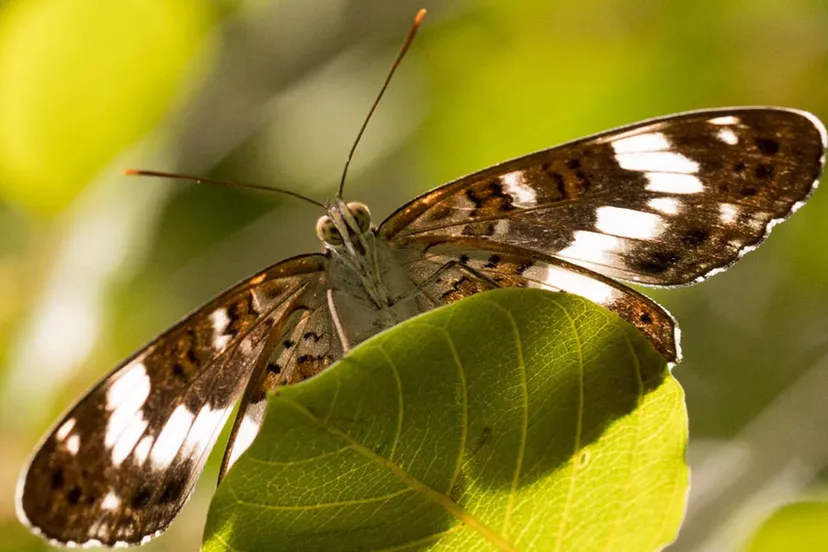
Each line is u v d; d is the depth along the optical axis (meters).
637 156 0.33
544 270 0.34
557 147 0.33
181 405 0.34
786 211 0.33
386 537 0.32
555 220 0.34
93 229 0.35
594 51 0.36
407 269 0.34
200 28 0.35
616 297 0.34
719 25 0.36
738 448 0.36
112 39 0.35
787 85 0.36
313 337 0.35
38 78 0.35
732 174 0.33
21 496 0.33
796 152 0.33
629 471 0.32
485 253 0.34
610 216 0.33
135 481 0.33
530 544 0.32
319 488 0.32
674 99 0.36
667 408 0.32
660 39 0.36
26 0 0.34
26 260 0.36
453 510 0.32
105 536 0.33
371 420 0.32
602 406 0.32
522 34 0.36
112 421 0.33
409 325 0.32
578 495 0.32
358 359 0.32
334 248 0.34
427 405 0.32
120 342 0.36
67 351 0.35
